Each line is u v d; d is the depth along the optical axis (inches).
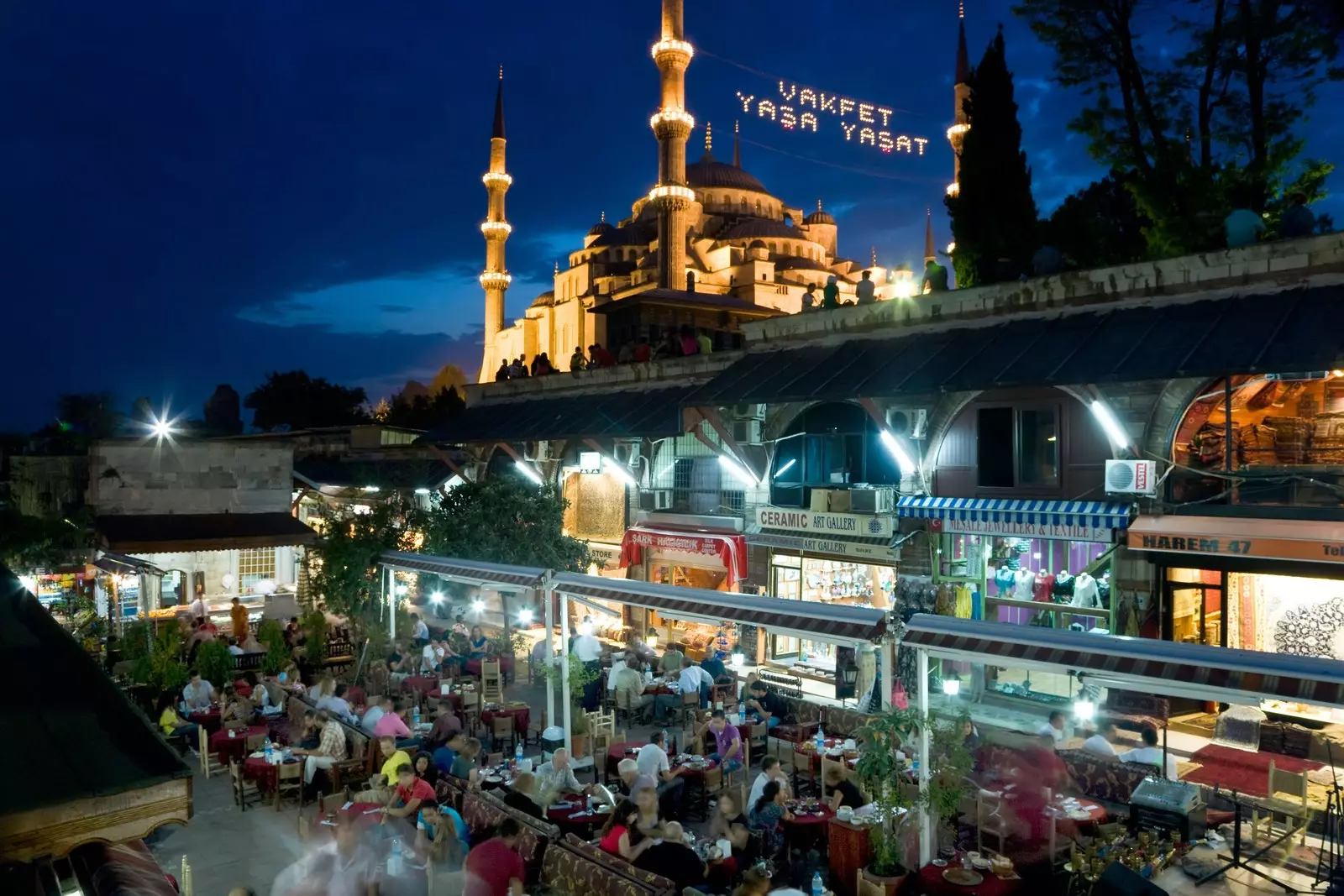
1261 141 892.6
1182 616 634.8
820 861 434.6
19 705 204.4
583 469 1119.0
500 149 3929.6
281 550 1330.0
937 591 727.7
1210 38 891.4
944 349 719.1
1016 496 698.8
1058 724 544.7
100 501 1100.5
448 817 416.8
